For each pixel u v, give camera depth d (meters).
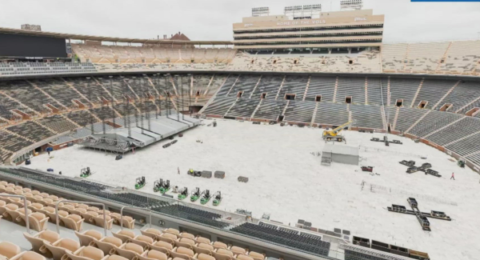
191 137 69.12
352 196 39.38
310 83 95.31
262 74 103.44
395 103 80.31
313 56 106.50
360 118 78.38
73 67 83.56
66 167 48.97
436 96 76.44
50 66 77.81
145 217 22.08
